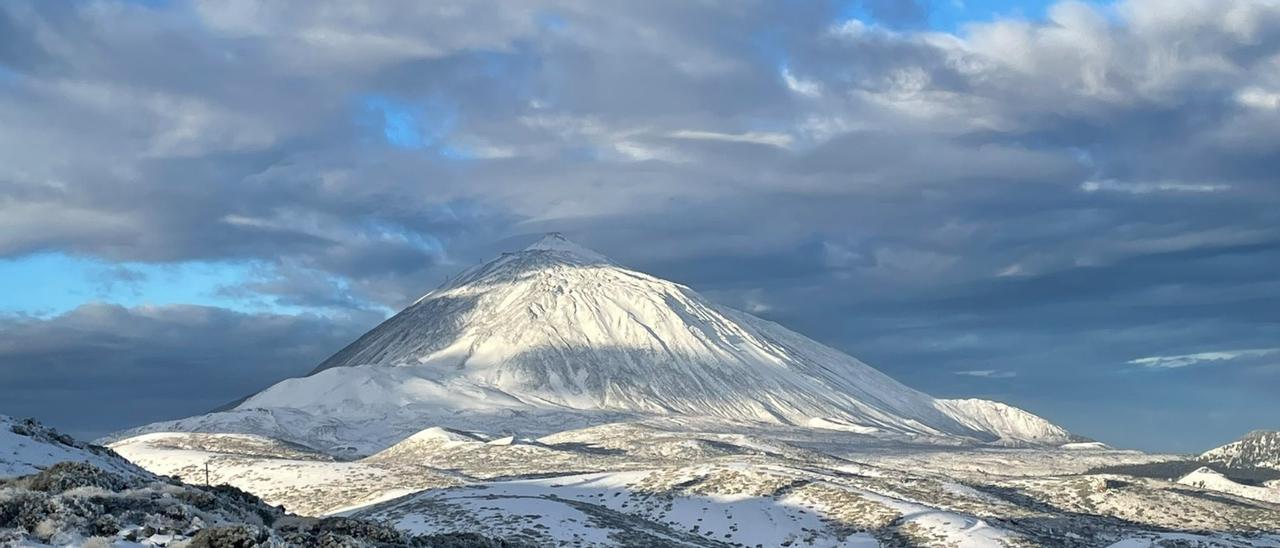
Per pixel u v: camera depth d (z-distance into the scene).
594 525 97.19
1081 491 149.50
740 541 106.06
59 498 37.03
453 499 108.06
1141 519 137.75
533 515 99.38
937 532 103.69
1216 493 156.88
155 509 39.25
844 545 102.69
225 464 161.38
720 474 128.38
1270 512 140.62
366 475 147.50
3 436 56.47
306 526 42.69
